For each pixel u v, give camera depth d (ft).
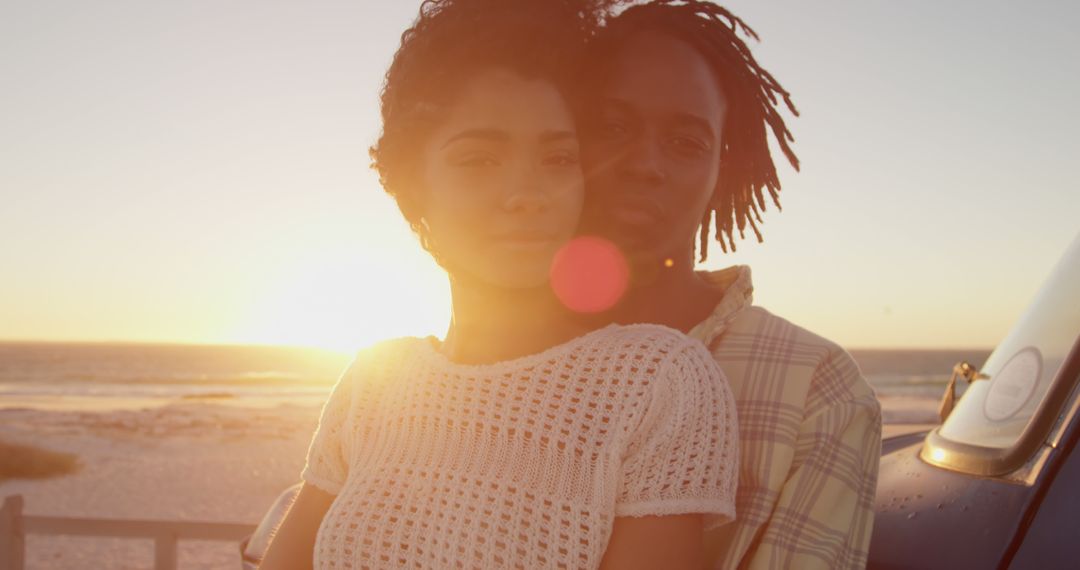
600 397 4.02
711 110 5.35
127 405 183.52
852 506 4.98
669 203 5.25
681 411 3.90
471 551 4.00
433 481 4.24
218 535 10.59
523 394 4.17
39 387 254.47
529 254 4.17
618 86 5.21
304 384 274.57
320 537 4.39
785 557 4.80
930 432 7.43
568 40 4.24
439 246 4.51
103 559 47.57
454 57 4.16
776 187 5.94
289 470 88.94
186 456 99.81
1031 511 5.11
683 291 5.49
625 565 3.77
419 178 4.48
